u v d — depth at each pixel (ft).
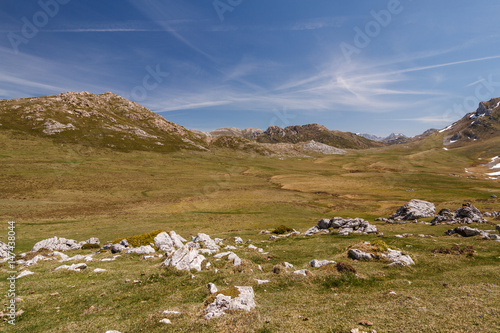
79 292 60.23
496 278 63.52
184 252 84.28
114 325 44.78
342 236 129.18
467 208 157.69
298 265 85.97
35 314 49.42
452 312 41.88
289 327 39.93
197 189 393.50
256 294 58.75
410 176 535.60
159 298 58.54
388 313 43.32
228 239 141.49
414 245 99.81
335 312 45.75
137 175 456.86
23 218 204.03
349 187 437.17
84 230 179.11
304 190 413.18
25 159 453.58
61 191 312.09
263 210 269.44
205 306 49.96
